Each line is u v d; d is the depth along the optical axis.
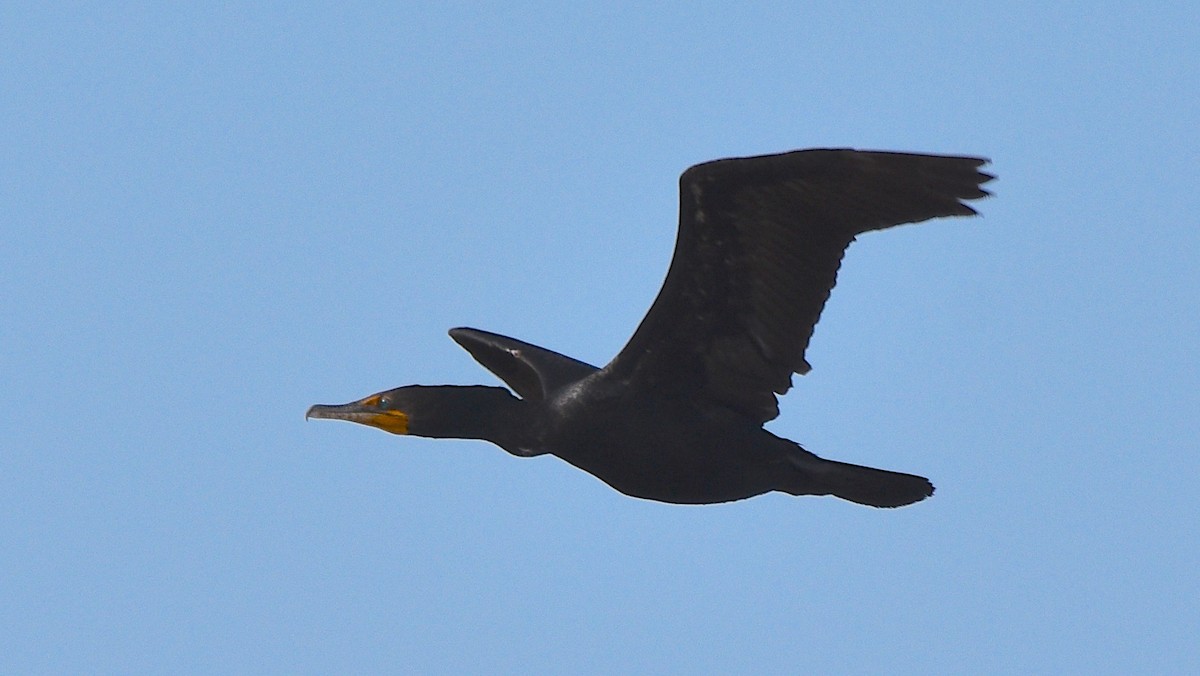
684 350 16.33
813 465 16.52
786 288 15.92
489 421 17.20
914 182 15.07
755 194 15.48
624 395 16.48
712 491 16.62
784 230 15.68
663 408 16.47
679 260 15.90
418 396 17.38
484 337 18.14
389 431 17.42
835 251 15.66
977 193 14.91
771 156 15.21
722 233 15.73
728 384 16.44
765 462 16.50
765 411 16.50
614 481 16.75
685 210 15.63
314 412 17.62
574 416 16.59
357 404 17.55
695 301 16.09
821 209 15.50
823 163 15.13
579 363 17.67
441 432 17.38
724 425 16.45
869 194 15.28
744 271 15.92
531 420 16.92
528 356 17.84
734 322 16.17
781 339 16.14
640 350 16.38
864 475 16.47
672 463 16.47
